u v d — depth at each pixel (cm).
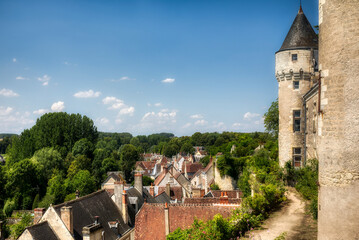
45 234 2045
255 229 1648
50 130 8475
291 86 2686
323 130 996
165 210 2083
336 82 945
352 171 904
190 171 8338
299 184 2405
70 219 2134
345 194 914
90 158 8656
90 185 6147
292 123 2675
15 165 6259
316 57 2623
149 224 2177
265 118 4388
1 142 19438
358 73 905
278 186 2336
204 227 1488
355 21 912
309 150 2505
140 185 3575
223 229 1500
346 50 925
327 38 978
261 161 2928
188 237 1496
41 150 7488
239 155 4903
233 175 4334
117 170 8831
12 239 4059
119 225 2634
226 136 12850
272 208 2045
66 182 6034
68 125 8869
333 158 948
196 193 3347
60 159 7519
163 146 17875
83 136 9338
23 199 6019
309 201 2159
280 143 2761
